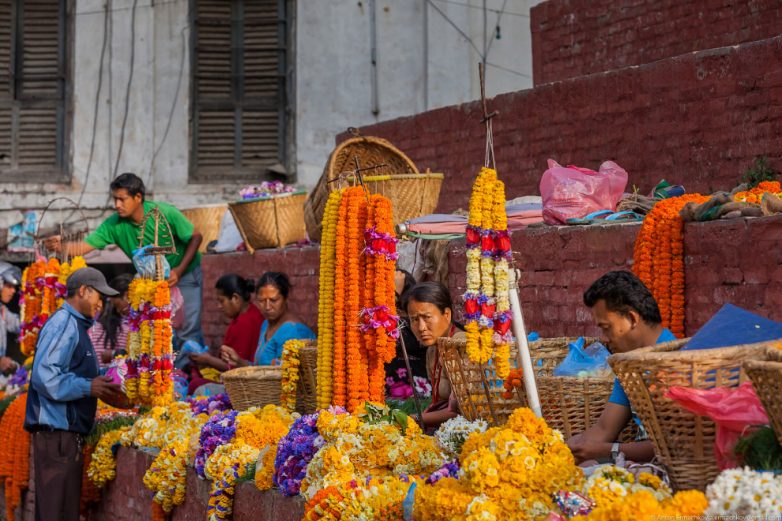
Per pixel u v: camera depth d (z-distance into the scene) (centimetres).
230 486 581
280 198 1012
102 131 1460
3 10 1491
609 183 704
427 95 1470
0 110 1485
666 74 787
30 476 927
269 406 638
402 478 456
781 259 529
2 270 1283
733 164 735
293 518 497
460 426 473
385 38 1484
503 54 1470
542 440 380
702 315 570
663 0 912
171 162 1476
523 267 708
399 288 696
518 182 941
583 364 479
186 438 678
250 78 1506
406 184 824
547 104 906
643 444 416
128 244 998
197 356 901
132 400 776
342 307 554
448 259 768
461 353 494
